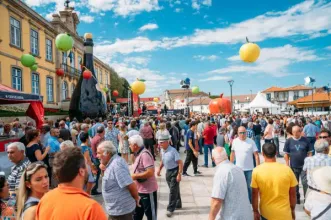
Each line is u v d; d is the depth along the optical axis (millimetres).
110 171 2805
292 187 2783
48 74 24578
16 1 18484
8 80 17859
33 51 21781
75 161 1618
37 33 22531
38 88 22641
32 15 21031
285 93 58406
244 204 2594
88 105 13516
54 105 25594
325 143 3586
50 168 4711
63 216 1465
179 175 4602
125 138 8469
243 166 4648
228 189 2574
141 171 3543
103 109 14133
